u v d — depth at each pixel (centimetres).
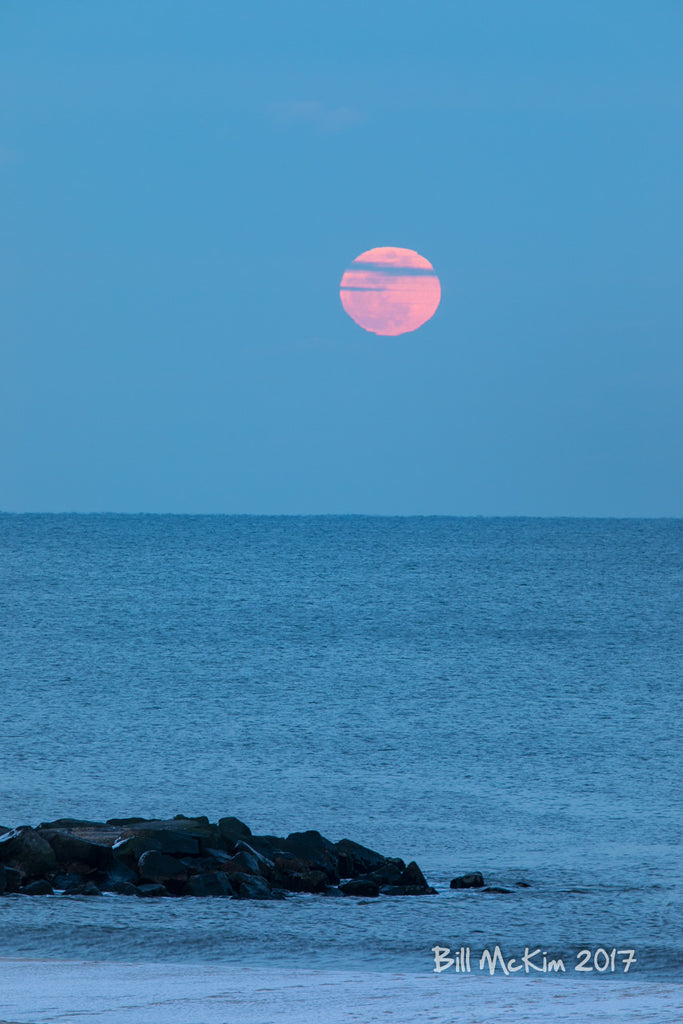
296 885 6962
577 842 9525
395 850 9169
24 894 6081
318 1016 3050
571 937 5394
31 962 4222
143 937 4953
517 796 11838
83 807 10788
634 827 10219
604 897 6838
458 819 10581
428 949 4991
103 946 4769
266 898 6444
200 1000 3303
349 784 12481
